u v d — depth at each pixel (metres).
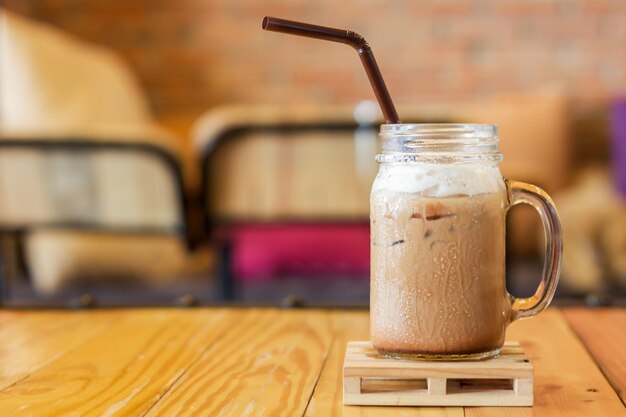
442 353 0.90
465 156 0.91
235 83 5.29
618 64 5.16
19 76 3.49
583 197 4.27
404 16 5.20
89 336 1.19
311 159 3.04
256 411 0.86
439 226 0.90
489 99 5.21
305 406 0.87
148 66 5.29
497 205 0.92
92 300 1.41
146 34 5.28
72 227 3.23
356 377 0.88
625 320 1.27
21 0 5.14
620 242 3.83
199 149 3.07
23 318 1.32
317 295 3.85
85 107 3.63
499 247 0.92
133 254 3.46
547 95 4.95
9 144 3.19
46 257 3.44
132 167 3.17
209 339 1.16
